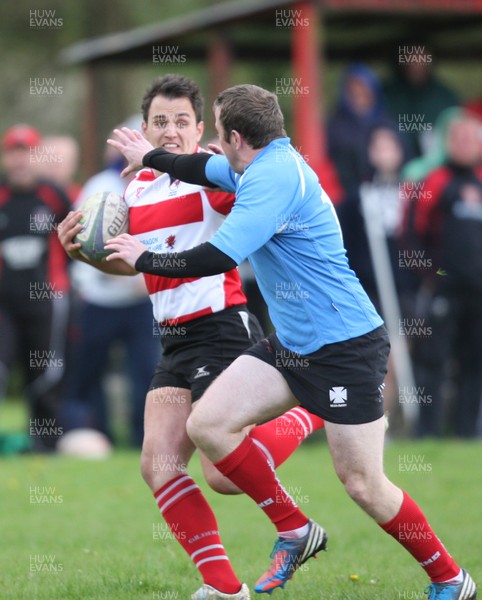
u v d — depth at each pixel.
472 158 40.56
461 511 27.45
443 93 48.53
